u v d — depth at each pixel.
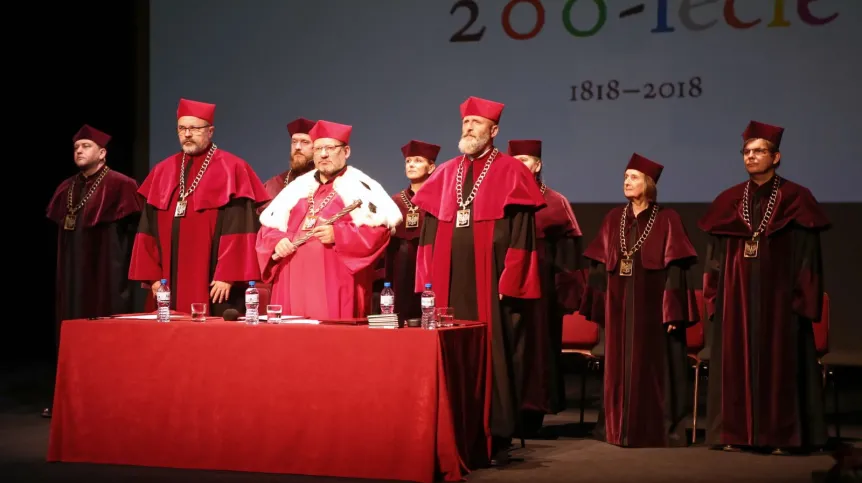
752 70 8.15
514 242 5.39
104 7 9.49
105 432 5.11
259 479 4.76
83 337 5.17
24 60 9.52
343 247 5.43
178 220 6.11
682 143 8.33
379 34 8.91
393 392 4.71
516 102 8.67
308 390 4.84
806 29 8.02
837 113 7.98
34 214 9.84
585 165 8.55
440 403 4.67
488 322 5.40
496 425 5.31
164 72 9.35
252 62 9.16
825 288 8.50
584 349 6.85
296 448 4.85
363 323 5.03
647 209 6.07
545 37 8.59
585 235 8.95
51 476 4.86
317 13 9.02
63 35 9.52
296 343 4.87
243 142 9.20
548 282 6.71
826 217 5.57
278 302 5.64
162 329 5.06
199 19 9.27
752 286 5.68
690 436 6.29
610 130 8.48
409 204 7.10
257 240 5.69
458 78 8.77
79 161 6.79
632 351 5.95
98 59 9.54
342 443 4.78
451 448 4.70
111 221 6.75
